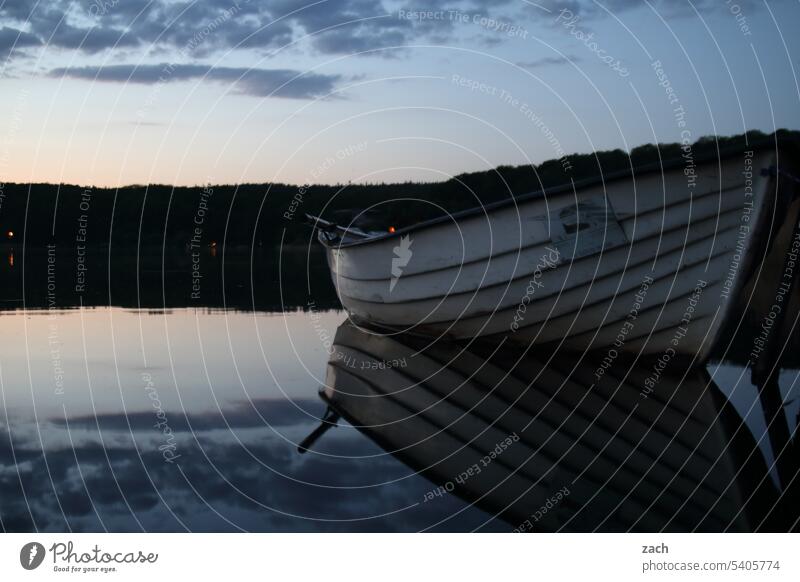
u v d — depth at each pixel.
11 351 7.15
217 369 6.46
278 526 3.28
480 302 6.91
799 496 3.55
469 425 4.77
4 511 3.43
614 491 3.65
